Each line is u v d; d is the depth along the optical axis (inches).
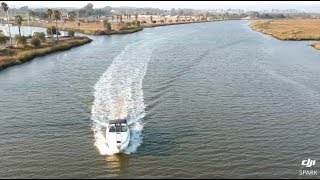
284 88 2564.0
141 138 1706.4
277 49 4451.3
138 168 1433.3
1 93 2512.3
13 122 1943.9
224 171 1409.9
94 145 1641.2
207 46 4763.8
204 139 1695.4
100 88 2573.8
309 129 1813.5
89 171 1418.6
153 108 2124.8
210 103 2219.5
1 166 1472.7
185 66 3326.8
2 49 4274.1
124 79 2827.3
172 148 1601.9
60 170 1430.9
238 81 2765.7
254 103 2219.5
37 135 1768.0
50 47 4589.1
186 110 2090.3
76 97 2369.6
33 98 2375.7
